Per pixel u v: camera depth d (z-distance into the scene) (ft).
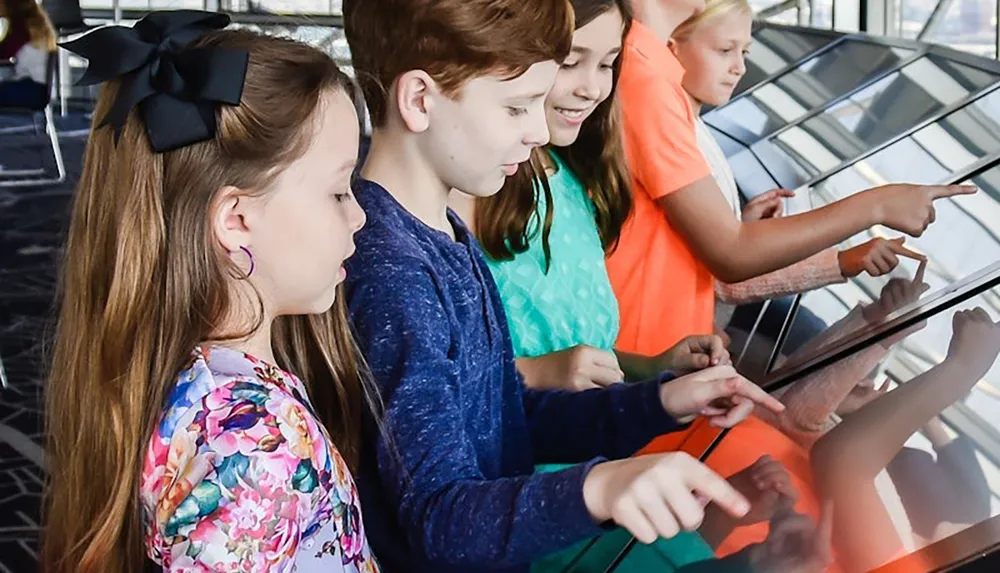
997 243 5.87
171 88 3.18
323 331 3.59
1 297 13.83
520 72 3.65
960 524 3.21
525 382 4.96
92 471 3.31
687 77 7.35
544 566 3.73
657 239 6.54
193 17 3.33
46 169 19.97
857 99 8.90
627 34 5.84
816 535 3.28
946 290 5.39
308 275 3.29
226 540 2.99
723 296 6.64
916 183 7.27
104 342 3.28
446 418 3.49
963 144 7.56
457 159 3.76
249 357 3.27
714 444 3.93
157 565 3.24
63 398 3.46
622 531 3.74
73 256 3.44
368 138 3.97
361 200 3.71
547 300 5.35
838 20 15.74
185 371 3.19
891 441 3.75
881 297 5.66
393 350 3.50
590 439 4.30
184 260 3.23
